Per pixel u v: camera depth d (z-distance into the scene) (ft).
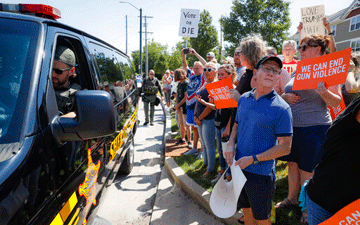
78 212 5.50
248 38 7.98
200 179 12.37
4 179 3.38
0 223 3.11
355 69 10.73
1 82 4.43
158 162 17.11
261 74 5.98
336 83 6.44
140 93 28.19
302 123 8.11
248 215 7.24
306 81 7.14
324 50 7.97
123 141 11.39
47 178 4.17
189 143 18.28
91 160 6.51
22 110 4.20
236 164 6.28
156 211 10.69
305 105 8.07
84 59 7.72
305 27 12.91
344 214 4.31
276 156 5.99
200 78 15.34
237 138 6.89
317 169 4.96
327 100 6.87
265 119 6.06
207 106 11.80
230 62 15.61
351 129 4.13
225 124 10.24
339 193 4.42
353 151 4.17
